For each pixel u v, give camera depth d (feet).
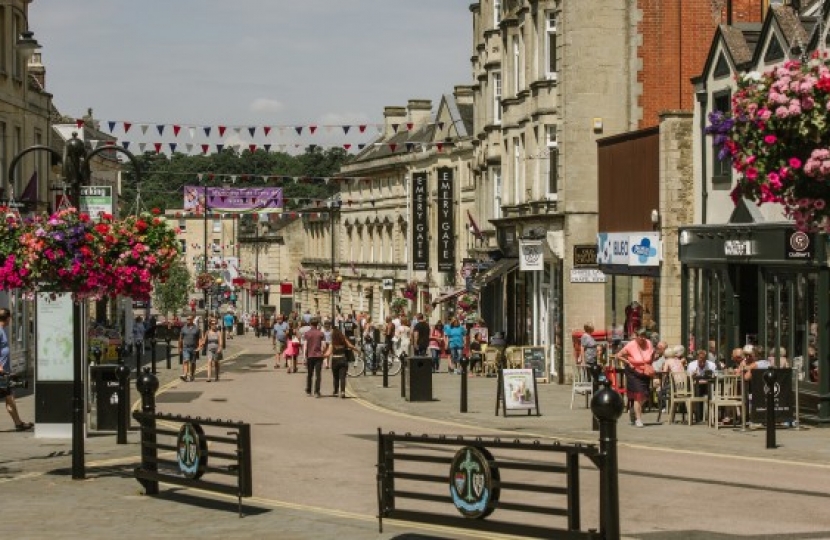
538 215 196.44
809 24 131.95
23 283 86.99
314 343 163.02
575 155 187.11
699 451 97.76
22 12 218.79
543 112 198.18
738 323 132.67
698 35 185.68
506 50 218.59
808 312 118.83
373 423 123.44
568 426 118.21
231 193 329.72
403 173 379.96
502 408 136.87
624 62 186.50
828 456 93.91
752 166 67.72
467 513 57.62
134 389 173.17
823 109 65.72
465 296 253.85
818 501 72.59
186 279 507.71
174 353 295.07
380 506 62.23
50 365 108.78
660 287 157.38
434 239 338.75
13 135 212.84
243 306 651.25
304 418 129.49
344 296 450.30
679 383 121.19
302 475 85.66
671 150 155.74
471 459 57.36
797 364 121.08
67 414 108.88
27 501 76.33
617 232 170.71
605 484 50.93
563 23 188.96
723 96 143.64
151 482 78.18
